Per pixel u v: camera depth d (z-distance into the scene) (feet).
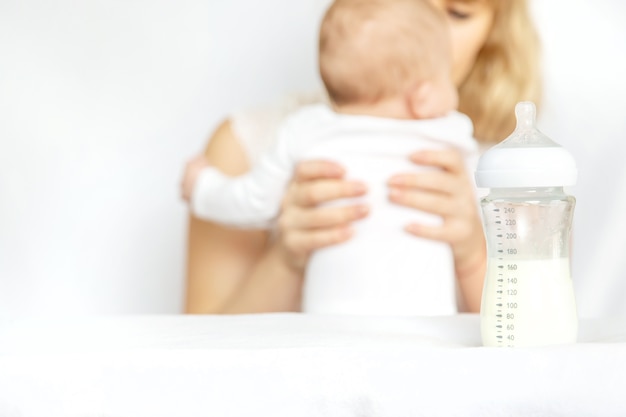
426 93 5.83
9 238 8.23
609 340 2.43
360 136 5.82
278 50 8.30
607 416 1.86
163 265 8.23
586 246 8.11
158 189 8.29
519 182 2.31
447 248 5.89
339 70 5.85
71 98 8.34
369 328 2.62
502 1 7.23
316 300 5.76
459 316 2.84
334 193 5.78
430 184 5.76
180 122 8.33
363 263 5.66
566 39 8.21
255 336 2.36
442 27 5.98
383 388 1.87
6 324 2.72
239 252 6.88
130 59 8.38
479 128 7.34
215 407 1.86
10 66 8.34
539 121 8.02
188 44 8.36
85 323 2.72
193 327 2.60
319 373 1.88
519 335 2.36
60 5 8.38
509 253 2.40
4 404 1.85
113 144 8.32
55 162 8.30
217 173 6.52
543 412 1.86
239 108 8.31
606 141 8.21
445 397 1.86
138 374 1.88
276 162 6.02
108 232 8.25
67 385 1.87
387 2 5.87
